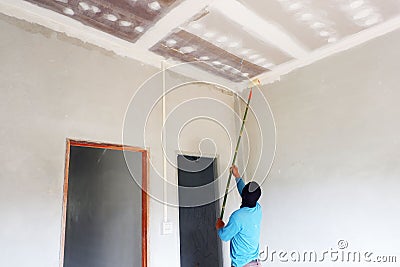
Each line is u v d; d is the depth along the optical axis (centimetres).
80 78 226
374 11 219
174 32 241
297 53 279
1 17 195
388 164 229
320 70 283
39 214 189
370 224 232
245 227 224
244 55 281
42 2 199
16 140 188
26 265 178
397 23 236
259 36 250
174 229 263
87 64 233
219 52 275
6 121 186
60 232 196
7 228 175
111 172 297
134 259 255
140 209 257
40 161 195
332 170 261
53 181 199
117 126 241
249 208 231
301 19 228
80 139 217
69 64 222
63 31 224
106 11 211
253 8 213
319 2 208
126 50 261
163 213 259
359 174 244
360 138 247
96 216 299
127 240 266
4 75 190
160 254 247
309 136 281
